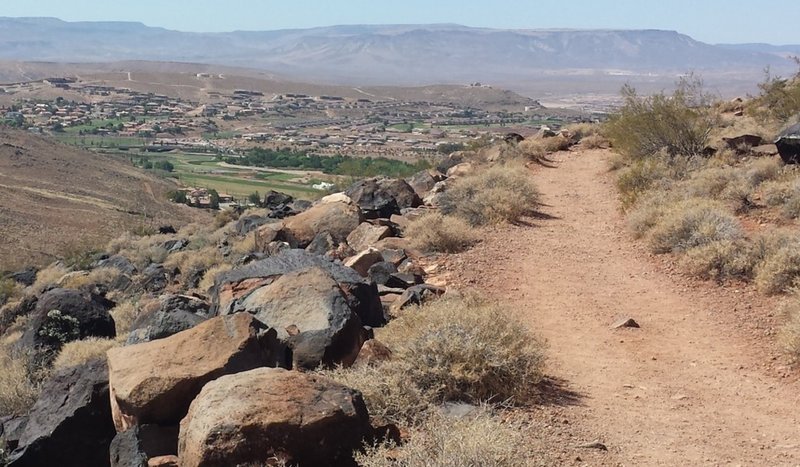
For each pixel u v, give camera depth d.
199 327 7.95
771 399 8.62
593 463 6.66
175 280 21.72
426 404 7.44
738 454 7.09
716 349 10.37
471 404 7.59
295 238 18.19
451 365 7.80
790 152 18.47
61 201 96.00
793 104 24.48
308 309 9.20
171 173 154.88
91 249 39.59
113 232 73.44
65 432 7.89
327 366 8.54
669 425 7.78
